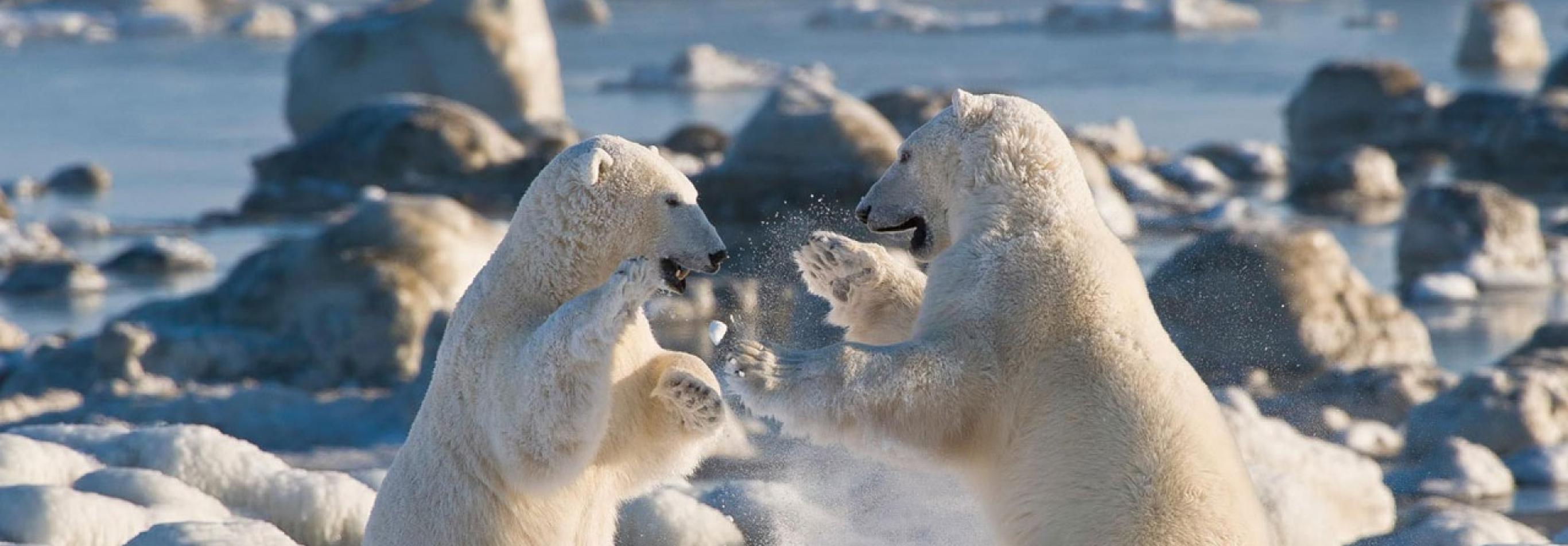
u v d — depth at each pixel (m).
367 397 15.07
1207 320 16.20
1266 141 42.00
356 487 8.45
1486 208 24.58
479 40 40.34
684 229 6.04
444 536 6.00
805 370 5.72
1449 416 13.39
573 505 6.10
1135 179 30.69
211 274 25.66
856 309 6.79
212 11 101.06
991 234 6.19
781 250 18.36
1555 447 12.67
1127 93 53.44
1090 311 5.97
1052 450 5.75
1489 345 19.30
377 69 40.66
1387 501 10.52
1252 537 5.63
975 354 5.91
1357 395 14.66
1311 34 81.75
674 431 6.16
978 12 109.38
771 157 26.00
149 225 30.64
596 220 6.02
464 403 6.01
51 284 24.05
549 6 98.62
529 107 40.91
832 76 60.84
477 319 6.04
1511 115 37.38
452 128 33.06
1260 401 14.14
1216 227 24.64
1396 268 24.64
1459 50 60.75
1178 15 87.69
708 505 9.12
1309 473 10.30
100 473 8.09
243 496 8.38
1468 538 9.07
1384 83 41.62
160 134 45.12
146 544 6.82
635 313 5.51
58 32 84.69
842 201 25.20
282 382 17.28
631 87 58.03
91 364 17.16
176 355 17.17
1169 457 5.64
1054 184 6.26
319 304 17.78
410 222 18.56
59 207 32.72
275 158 34.16
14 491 7.50
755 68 60.19
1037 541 5.74
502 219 29.58
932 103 32.94
